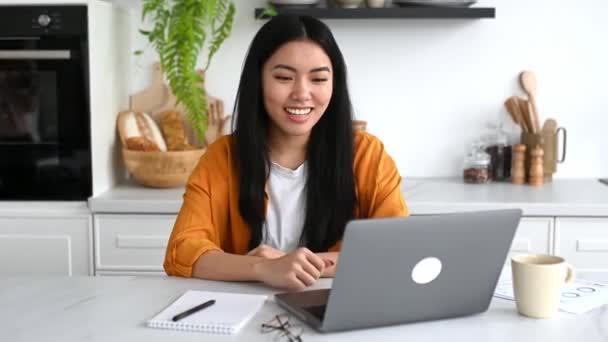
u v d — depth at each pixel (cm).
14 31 257
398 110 305
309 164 180
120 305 137
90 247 262
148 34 280
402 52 302
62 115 261
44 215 262
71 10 256
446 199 254
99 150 268
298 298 136
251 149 175
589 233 250
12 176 264
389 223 118
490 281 130
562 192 270
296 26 167
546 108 303
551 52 299
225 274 153
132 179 302
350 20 301
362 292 120
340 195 179
